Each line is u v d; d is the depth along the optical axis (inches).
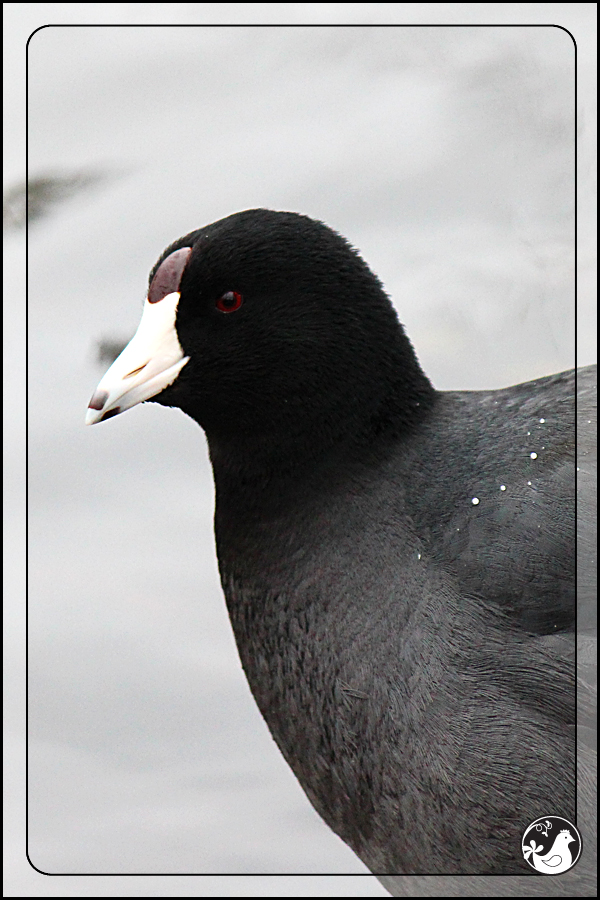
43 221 576.4
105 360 535.2
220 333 265.9
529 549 254.7
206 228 272.2
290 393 266.2
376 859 273.1
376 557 261.0
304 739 270.4
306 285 263.6
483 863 254.8
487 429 271.6
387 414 269.6
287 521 270.1
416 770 252.8
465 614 253.6
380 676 255.6
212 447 282.7
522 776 247.0
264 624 273.3
